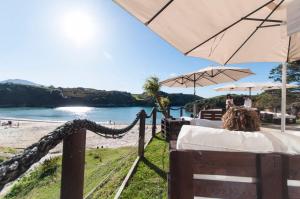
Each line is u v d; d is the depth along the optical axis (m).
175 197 1.51
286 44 3.25
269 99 21.89
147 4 1.96
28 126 22.42
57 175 5.91
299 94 21.77
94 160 7.08
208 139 1.67
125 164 4.81
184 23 2.22
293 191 1.46
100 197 3.29
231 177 1.52
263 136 1.67
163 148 5.95
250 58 3.47
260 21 2.67
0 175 0.81
